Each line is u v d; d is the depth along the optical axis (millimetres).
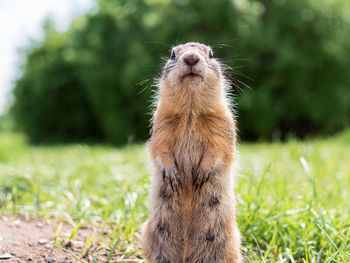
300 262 3932
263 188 5301
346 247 3773
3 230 4438
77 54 25547
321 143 11641
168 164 3576
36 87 31016
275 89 23219
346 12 24016
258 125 22391
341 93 23578
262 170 6766
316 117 23375
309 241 4023
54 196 5781
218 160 3564
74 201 5402
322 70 23812
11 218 4992
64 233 4488
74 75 30688
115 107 25531
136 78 21688
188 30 21688
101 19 25297
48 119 31922
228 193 3590
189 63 3484
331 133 24969
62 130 31750
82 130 31688
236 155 3957
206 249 3557
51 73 31125
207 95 3633
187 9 22047
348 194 5527
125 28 24469
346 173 6863
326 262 3500
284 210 4590
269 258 4008
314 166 7422
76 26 25922
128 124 25531
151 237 3590
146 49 22625
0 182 6406
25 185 6309
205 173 3545
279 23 23031
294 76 22547
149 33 23359
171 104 3652
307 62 22203
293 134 25281
